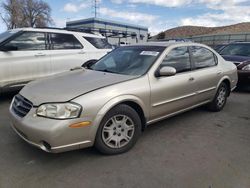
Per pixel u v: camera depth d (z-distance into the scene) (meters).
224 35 42.81
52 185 2.94
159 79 4.11
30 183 2.96
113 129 3.57
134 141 3.80
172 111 4.44
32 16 48.62
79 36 7.35
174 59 4.50
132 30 50.75
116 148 3.62
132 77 3.88
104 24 47.16
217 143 4.12
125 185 2.96
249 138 4.35
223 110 5.93
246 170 3.32
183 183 3.02
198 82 4.86
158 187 2.94
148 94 3.88
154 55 4.33
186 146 3.98
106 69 4.46
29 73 6.31
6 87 6.00
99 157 3.56
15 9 44.47
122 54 4.75
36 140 3.17
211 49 5.60
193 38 47.75
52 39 6.75
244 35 41.06
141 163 3.44
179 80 4.42
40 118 3.18
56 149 3.12
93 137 3.35
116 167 3.33
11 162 3.39
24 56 6.18
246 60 8.10
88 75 4.06
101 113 3.34
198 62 5.05
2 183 2.95
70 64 6.98
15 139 4.05
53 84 3.71
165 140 4.18
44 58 6.52
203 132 4.56
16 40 6.14
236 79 6.20
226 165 3.44
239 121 5.19
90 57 7.37
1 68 5.86
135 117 3.74
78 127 3.18
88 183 2.99
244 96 7.62
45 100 3.25
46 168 3.27
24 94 3.60
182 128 4.71
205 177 3.15
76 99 3.22
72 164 3.37
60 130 3.08
